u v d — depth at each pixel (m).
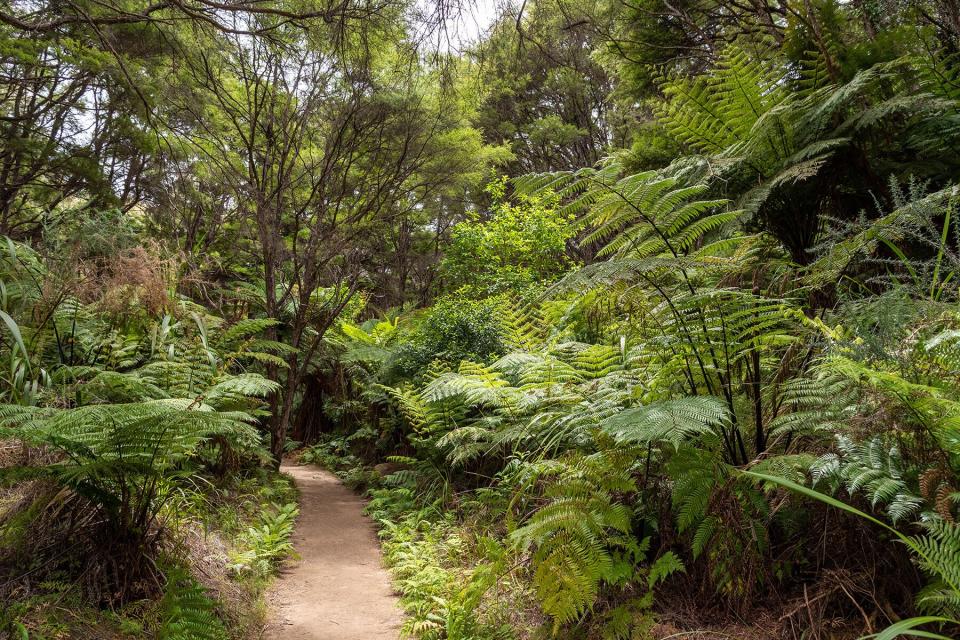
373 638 2.90
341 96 6.34
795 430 2.50
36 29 3.96
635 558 2.61
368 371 9.01
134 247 4.50
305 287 6.61
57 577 2.64
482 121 14.67
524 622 2.79
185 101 6.25
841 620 2.04
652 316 2.87
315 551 4.26
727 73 3.96
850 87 3.42
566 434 3.38
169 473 3.63
